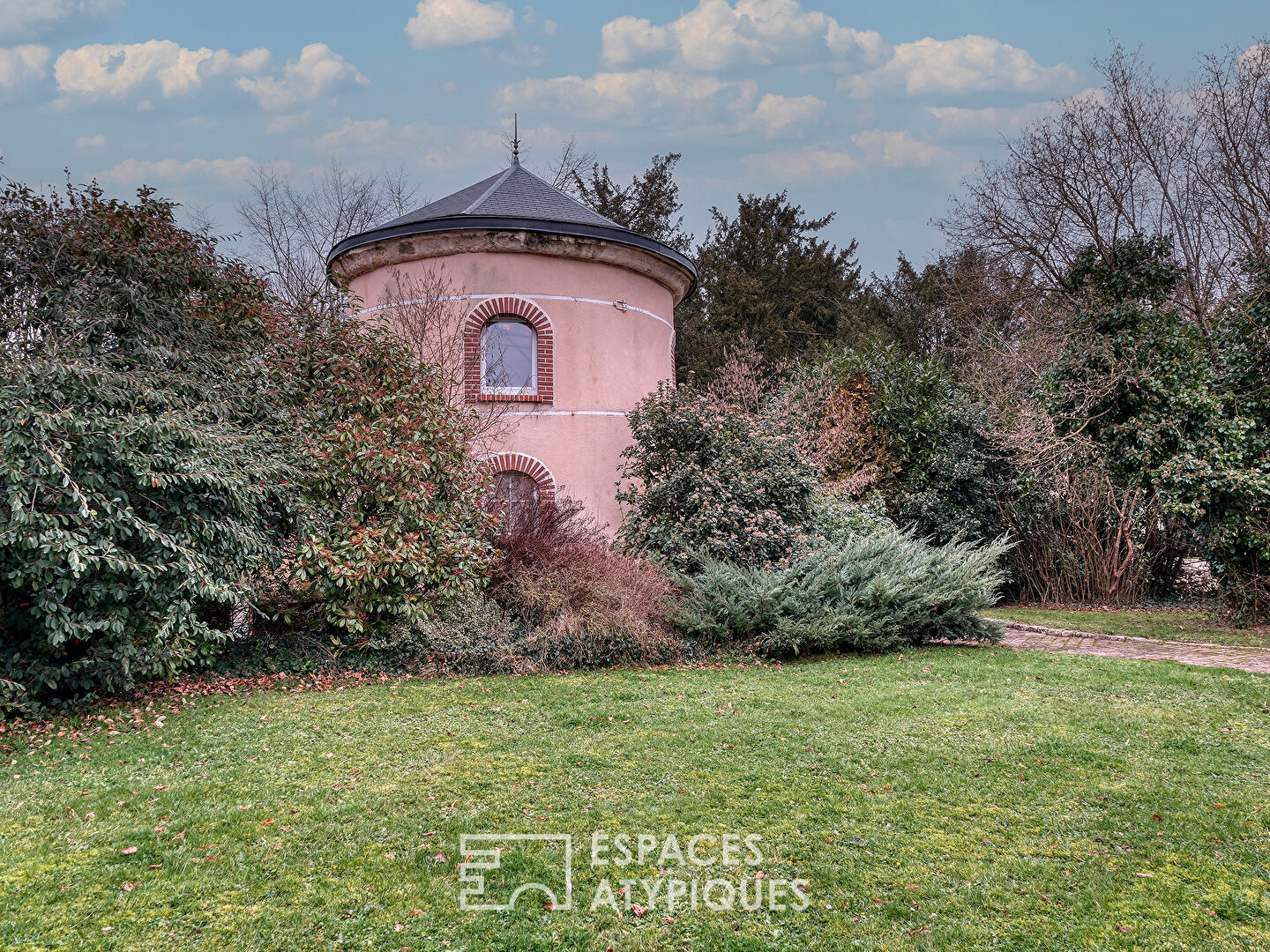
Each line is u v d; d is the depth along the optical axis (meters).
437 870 4.32
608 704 7.59
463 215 13.03
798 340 31.97
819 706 7.47
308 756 6.11
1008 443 16.34
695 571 11.08
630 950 3.63
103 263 8.12
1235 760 5.91
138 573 6.97
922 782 5.54
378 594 9.18
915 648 10.57
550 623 9.39
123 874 4.24
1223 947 3.63
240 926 3.78
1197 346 12.58
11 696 6.97
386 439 9.30
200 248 8.98
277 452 8.91
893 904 3.99
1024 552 17.16
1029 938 3.72
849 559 10.79
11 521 6.37
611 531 13.80
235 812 5.05
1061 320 18.59
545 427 13.50
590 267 14.04
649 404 12.27
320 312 9.98
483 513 10.03
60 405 6.97
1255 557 12.03
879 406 16.64
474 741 6.45
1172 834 4.73
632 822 4.91
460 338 13.23
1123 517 15.80
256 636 9.70
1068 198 21.88
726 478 11.42
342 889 4.11
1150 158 20.97
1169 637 11.45
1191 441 12.02
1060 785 5.46
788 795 5.32
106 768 5.86
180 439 7.56
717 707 7.48
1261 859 4.43
